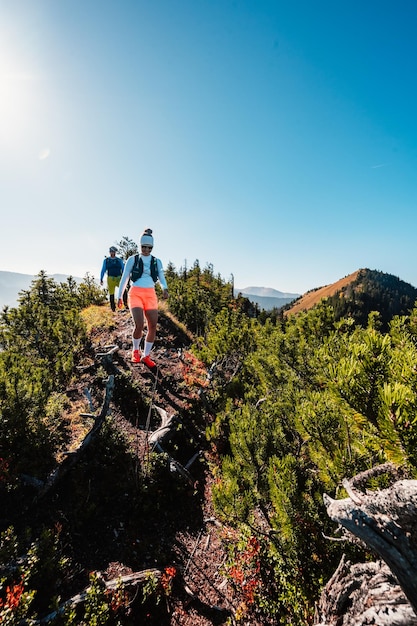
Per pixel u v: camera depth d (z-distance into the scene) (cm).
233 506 523
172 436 849
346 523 243
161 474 736
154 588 522
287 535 470
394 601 264
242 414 741
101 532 597
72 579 504
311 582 485
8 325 972
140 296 596
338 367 259
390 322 631
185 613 521
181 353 1284
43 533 512
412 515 210
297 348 921
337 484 418
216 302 3003
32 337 990
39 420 691
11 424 623
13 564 465
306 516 473
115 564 553
